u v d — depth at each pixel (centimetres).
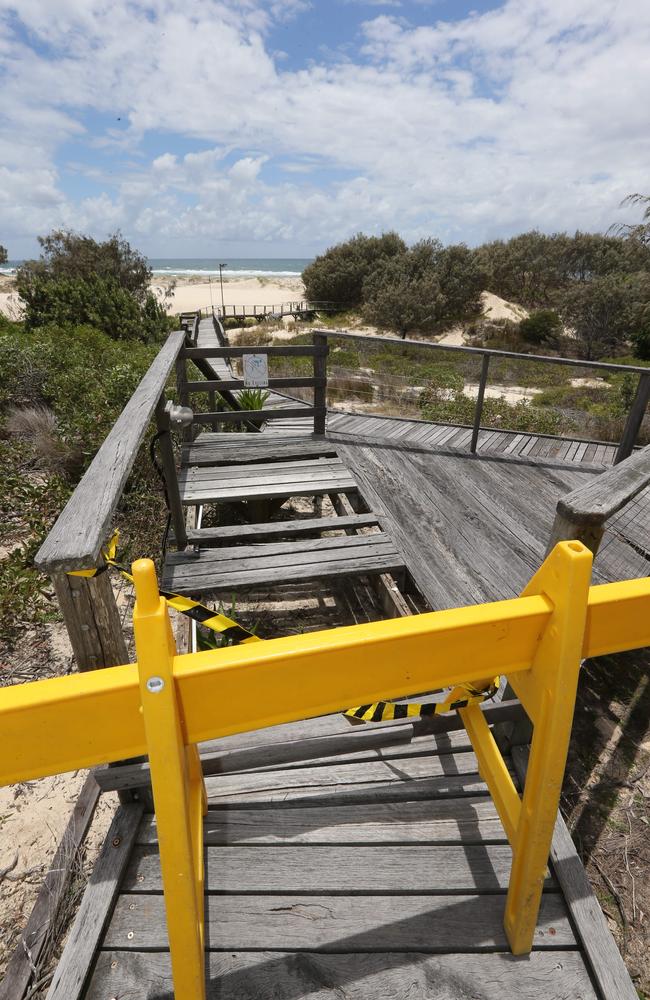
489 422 855
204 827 167
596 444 551
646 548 323
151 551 376
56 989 129
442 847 162
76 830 193
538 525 356
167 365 303
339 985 133
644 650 291
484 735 154
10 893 183
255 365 452
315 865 157
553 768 108
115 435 179
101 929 141
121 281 2631
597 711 252
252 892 151
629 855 190
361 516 362
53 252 2612
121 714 88
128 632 306
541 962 137
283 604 361
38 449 481
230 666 88
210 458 444
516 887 132
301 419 625
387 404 1121
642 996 153
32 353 643
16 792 219
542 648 105
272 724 97
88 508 123
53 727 86
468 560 311
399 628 96
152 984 133
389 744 170
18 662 280
